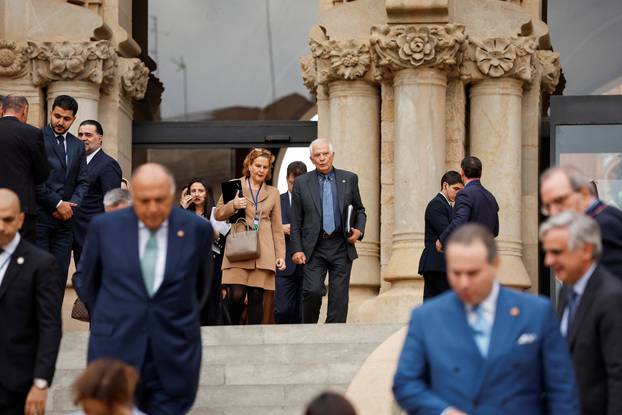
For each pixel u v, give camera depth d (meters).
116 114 23.92
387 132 22.92
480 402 10.41
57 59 23.23
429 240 18.97
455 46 22.27
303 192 18.84
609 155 22.62
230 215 19.55
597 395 11.18
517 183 22.73
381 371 14.91
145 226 12.69
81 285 13.02
